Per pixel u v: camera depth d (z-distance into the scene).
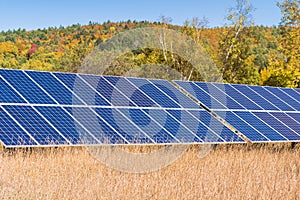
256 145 20.64
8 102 15.69
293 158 18.56
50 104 16.41
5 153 15.19
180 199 11.96
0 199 10.62
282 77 40.78
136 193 11.91
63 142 14.87
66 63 61.62
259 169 15.88
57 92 17.28
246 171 15.47
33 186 11.67
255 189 13.20
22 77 17.45
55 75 18.39
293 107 23.91
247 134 19.59
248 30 48.09
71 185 12.08
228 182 13.67
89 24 118.94
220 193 12.62
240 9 47.88
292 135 20.77
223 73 46.88
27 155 15.07
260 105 22.86
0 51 85.56
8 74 17.31
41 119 15.48
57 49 99.31
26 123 15.05
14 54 86.75
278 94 25.09
